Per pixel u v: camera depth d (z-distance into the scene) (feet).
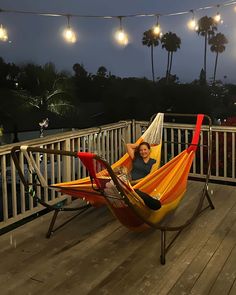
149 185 12.98
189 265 11.13
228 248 12.16
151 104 90.89
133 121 20.39
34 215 16.14
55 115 94.27
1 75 89.61
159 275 10.62
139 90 93.81
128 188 10.73
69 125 95.76
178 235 12.80
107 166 9.93
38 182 12.60
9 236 13.32
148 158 16.16
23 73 91.56
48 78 93.35
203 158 20.93
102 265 11.23
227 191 17.88
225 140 18.69
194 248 12.19
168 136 20.74
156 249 12.21
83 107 98.73
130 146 16.40
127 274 10.71
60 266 11.20
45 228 13.97
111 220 14.66
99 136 17.98
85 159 9.98
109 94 96.43
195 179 20.07
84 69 98.68
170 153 20.89
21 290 10.02
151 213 11.98
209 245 12.39
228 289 9.89
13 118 86.17
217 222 14.26
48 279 10.52
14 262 11.47
